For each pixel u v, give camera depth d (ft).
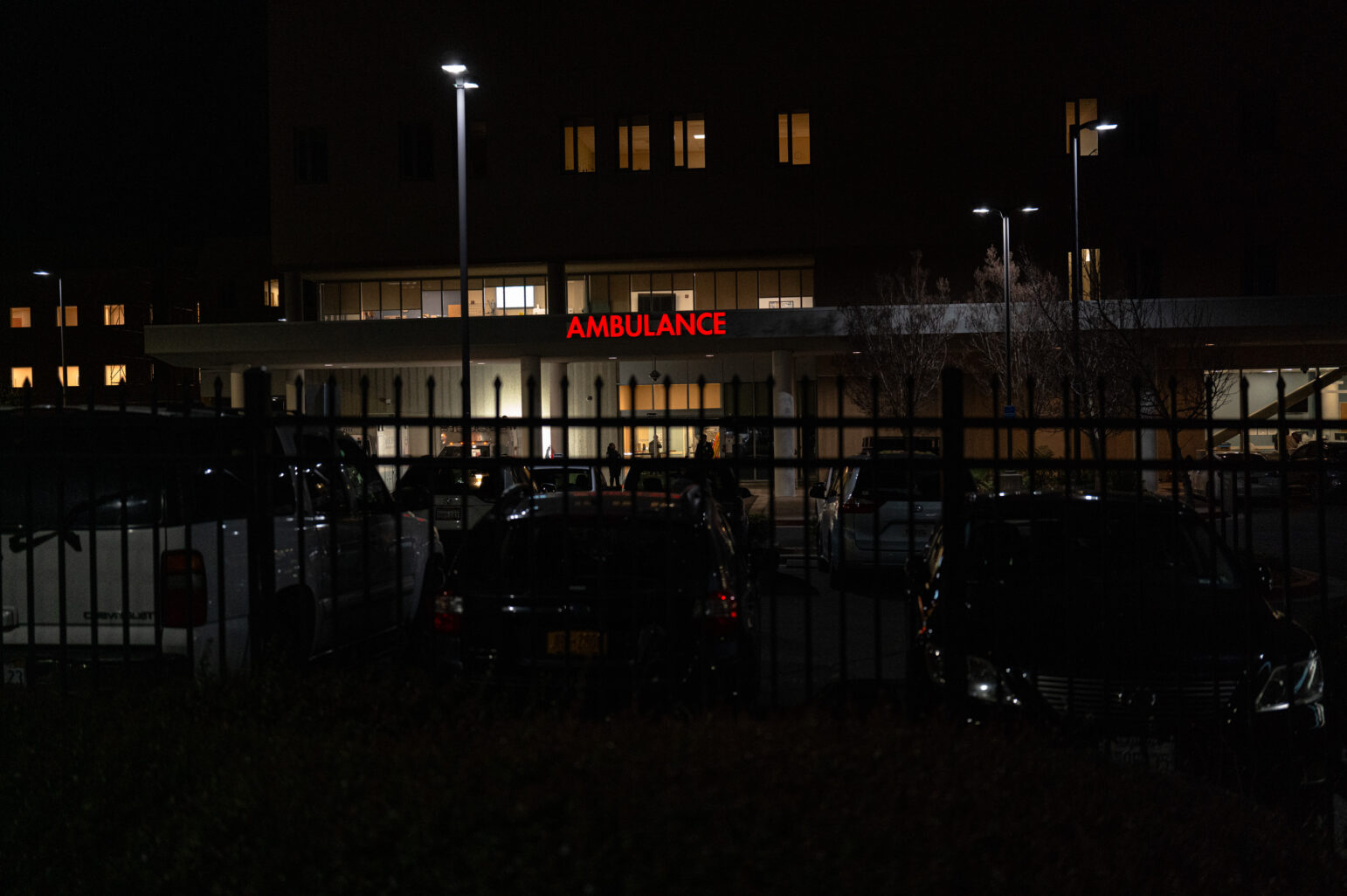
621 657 16.74
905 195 119.85
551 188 124.47
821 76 120.98
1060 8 118.01
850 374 105.50
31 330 189.67
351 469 24.07
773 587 14.37
